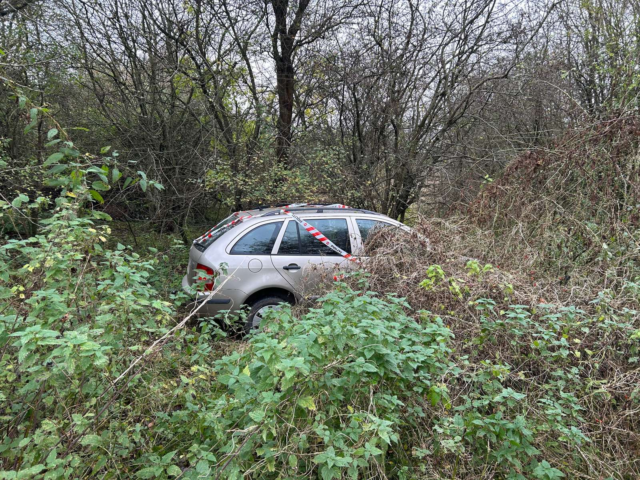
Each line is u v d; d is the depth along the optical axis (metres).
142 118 8.88
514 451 2.57
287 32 9.85
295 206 5.94
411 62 9.29
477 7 9.00
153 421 2.82
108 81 9.02
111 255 3.13
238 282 5.03
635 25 8.41
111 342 2.55
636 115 5.59
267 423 2.22
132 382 2.67
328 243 5.34
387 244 5.00
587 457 2.89
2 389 2.52
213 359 4.13
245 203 9.23
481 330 3.62
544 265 5.32
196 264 5.34
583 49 9.65
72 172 2.92
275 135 9.73
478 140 9.85
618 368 3.49
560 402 3.08
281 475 2.37
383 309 3.29
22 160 7.73
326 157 8.91
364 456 2.30
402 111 9.52
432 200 9.72
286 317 3.16
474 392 3.25
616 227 5.03
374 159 9.51
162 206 8.70
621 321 3.78
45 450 2.15
